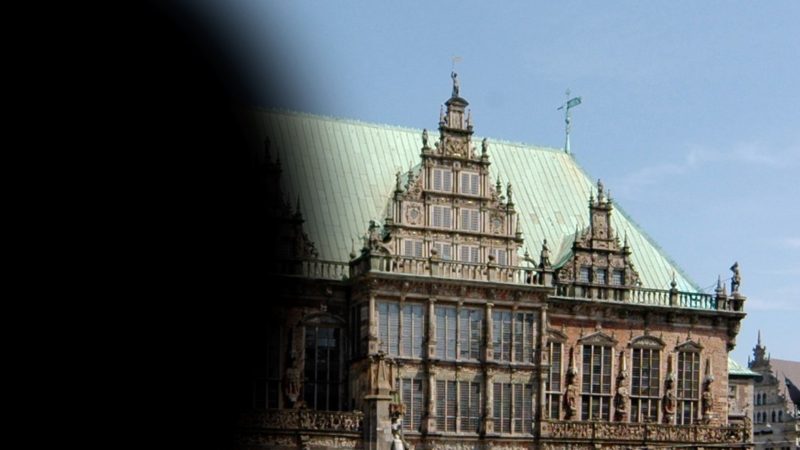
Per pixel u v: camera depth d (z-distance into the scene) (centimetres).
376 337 7612
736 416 9650
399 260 7744
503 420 7938
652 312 8656
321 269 7844
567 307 8425
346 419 7331
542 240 8844
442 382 7812
